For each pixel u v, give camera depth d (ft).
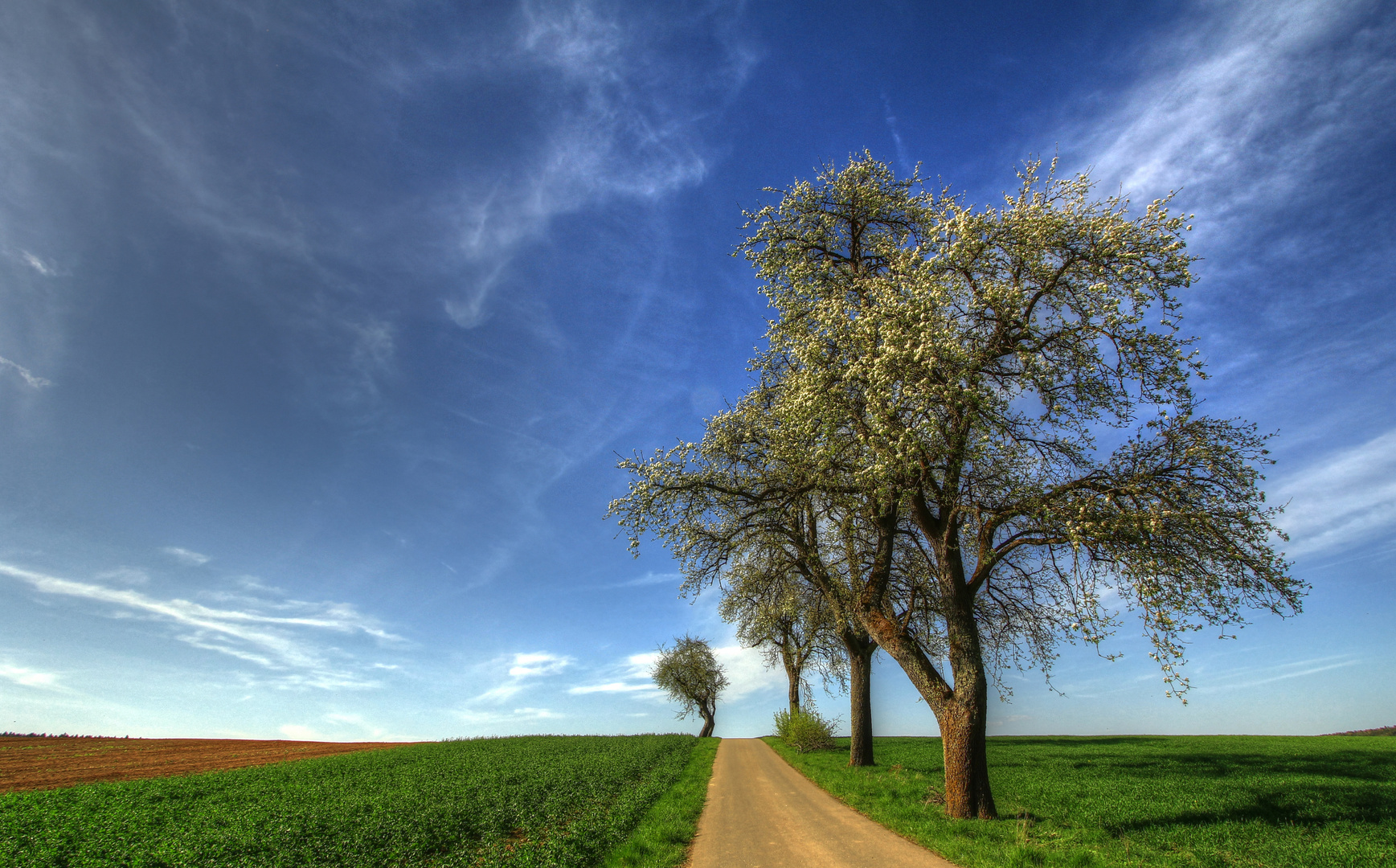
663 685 213.46
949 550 52.70
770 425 64.44
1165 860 34.40
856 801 56.90
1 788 90.84
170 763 120.26
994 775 72.02
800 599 87.56
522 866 39.17
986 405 45.39
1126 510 44.75
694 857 40.81
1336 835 39.55
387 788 74.54
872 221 64.69
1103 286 44.34
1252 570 45.50
